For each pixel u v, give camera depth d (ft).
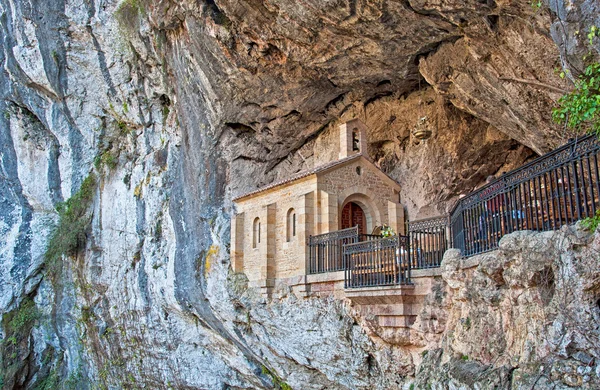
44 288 100.12
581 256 21.39
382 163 65.57
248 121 66.59
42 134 97.14
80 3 78.38
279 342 54.95
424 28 40.63
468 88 42.78
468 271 31.09
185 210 72.69
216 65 58.34
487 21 34.40
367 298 40.29
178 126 77.46
